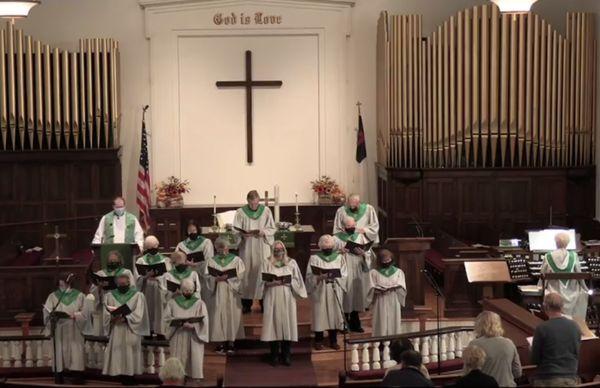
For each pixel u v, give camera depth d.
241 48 20.94
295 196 21.14
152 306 15.62
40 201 20.52
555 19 20.84
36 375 15.29
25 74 20.02
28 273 16.95
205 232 16.80
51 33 20.73
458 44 19.86
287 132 21.17
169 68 20.91
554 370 11.07
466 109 19.94
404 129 20.11
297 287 14.88
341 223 16.39
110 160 20.47
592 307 16.36
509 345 10.96
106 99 20.23
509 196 20.33
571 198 20.48
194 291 14.48
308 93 21.12
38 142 20.30
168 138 21.02
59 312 14.68
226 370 14.87
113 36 20.81
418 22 20.00
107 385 14.68
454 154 20.17
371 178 21.38
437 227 20.34
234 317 15.33
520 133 20.00
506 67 19.86
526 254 17.69
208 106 21.03
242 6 20.84
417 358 10.02
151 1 20.66
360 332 16.25
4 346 15.32
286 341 14.93
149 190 20.25
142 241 16.77
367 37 21.09
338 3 20.91
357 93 21.19
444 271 17.22
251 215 16.28
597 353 12.82
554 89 19.94
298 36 21.02
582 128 20.09
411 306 16.88
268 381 14.34
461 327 14.61
